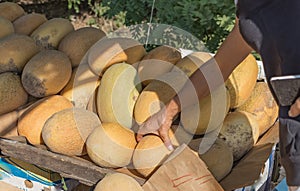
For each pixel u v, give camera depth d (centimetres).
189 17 272
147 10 323
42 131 165
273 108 183
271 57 115
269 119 183
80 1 441
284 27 111
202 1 266
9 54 183
